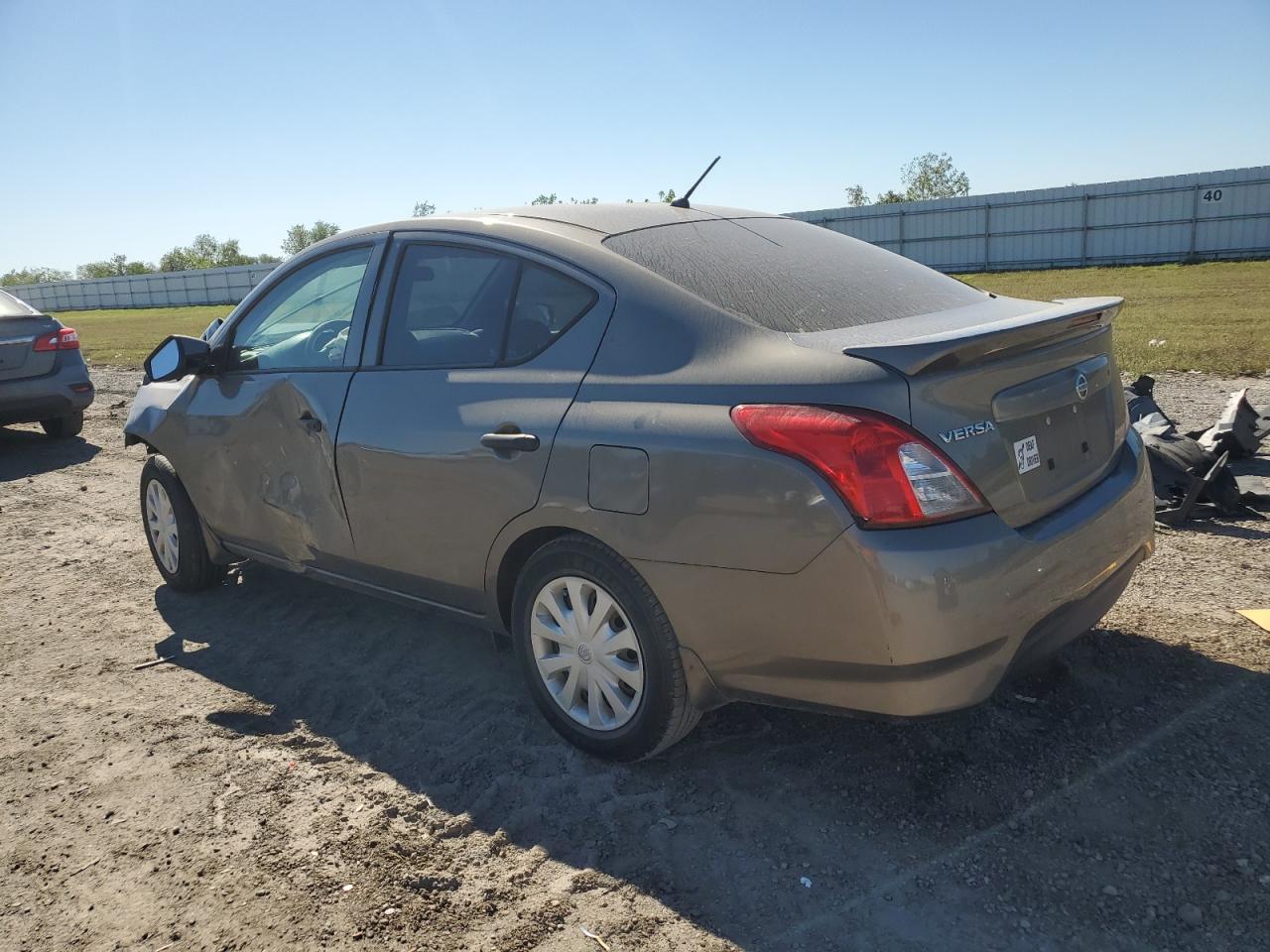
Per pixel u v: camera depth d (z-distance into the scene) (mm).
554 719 3137
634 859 2574
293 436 3795
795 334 2699
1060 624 2674
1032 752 2918
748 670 2629
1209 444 5430
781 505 2432
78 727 3492
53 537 6062
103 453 8789
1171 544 4602
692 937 2281
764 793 2824
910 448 2354
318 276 3924
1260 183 33281
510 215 3426
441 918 2393
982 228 39438
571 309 3033
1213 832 2510
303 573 4070
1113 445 3064
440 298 3412
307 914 2432
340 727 3404
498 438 2996
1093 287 23766
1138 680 3279
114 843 2781
